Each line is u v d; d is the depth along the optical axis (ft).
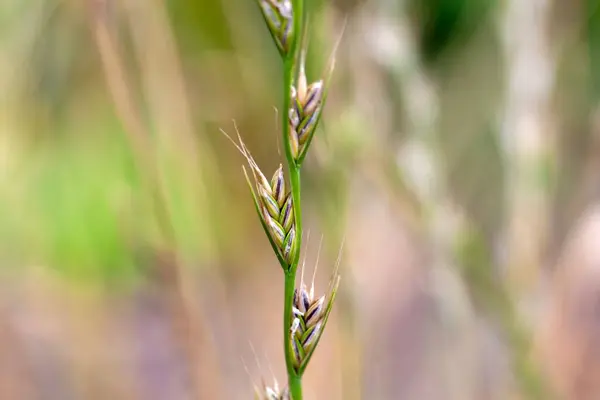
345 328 1.47
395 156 1.51
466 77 1.98
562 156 1.97
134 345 2.01
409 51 1.58
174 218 1.49
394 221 1.79
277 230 0.89
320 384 1.66
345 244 1.43
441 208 1.59
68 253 2.15
